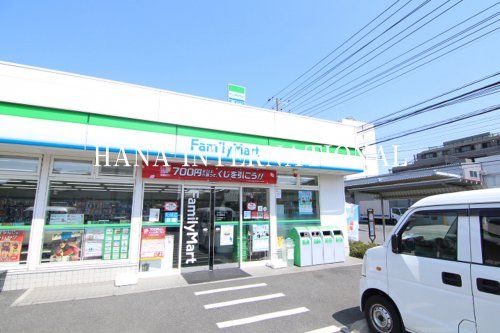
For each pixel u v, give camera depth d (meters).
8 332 4.57
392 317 4.11
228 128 8.89
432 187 11.77
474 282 3.22
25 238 6.82
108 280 7.32
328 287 6.98
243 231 9.32
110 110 7.28
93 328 4.74
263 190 9.88
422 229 3.96
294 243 9.48
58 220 7.13
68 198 7.29
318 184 10.88
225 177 9.02
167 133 7.61
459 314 3.32
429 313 3.62
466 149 51.41
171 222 8.30
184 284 7.20
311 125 10.54
